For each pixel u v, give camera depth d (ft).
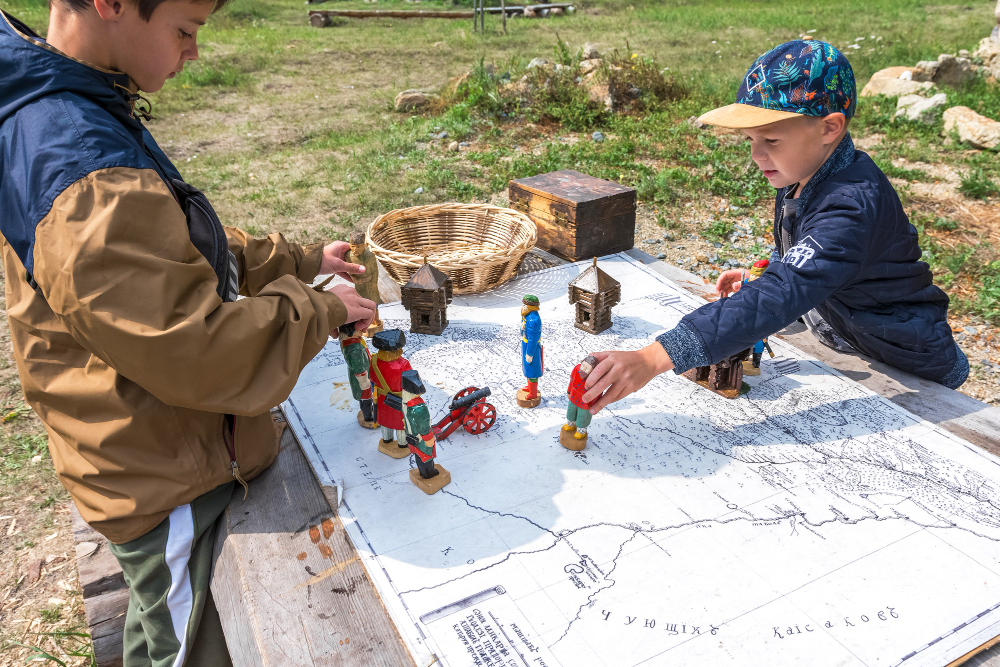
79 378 5.18
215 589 5.53
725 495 6.00
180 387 4.80
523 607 4.95
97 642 6.89
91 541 7.11
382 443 6.65
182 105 33.45
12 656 9.27
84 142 4.60
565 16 61.57
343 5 66.33
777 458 6.47
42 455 12.82
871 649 4.57
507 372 8.05
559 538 5.57
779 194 7.91
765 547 5.43
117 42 4.96
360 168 24.86
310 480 6.35
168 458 5.49
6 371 15.03
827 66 6.30
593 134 27.76
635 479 6.23
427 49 46.78
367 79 38.96
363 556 5.43
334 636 4.82
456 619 4.86
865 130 28.09
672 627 4.76
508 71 33.30
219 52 44.09
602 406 6.24
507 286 10.28
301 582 5.25
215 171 25.00
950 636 4.65
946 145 26.45
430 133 28.19
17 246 4.67
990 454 6.44
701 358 6.14
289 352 5.18
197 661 5.84
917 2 63.77
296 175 24.52
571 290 8.77
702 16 58.59
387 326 9.17
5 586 10.28
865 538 5.49
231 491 6.10
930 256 18.44
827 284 6.31
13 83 4.71
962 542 5.44
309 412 7.37
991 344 15.46
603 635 4.72
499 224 11.27
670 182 22.82
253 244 7.16
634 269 10.80
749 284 6.42
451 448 6.75
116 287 4.47
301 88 37.06
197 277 4.85
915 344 7.57
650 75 31.81
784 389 7.59
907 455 6.47
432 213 11.42
